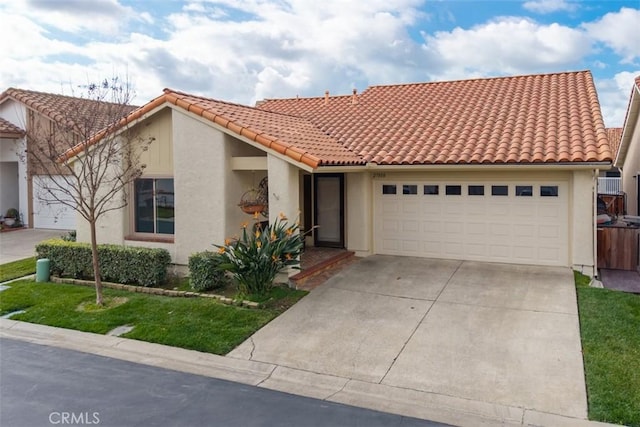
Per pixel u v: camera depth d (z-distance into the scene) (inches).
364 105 765.3
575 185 500.7
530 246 533.3
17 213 909.2
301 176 634.2
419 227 583.5
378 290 459.5
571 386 276.5
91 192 442.6
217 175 492.7
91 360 330.0
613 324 359.9
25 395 275.6
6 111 896.3
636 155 794.2
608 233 535.5
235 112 538.9
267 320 389.7
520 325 366.6
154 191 544.7
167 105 508.4
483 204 550.6
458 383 285.3
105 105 593.0
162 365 321.4
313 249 614.5
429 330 363.6
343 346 340.8
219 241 495.5
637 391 265.1
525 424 244.2
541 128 554.3
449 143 565.0
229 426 241.3
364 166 553.0
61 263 527.2
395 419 249.9
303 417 251.1
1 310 430.3
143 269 483.5
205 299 442.6
